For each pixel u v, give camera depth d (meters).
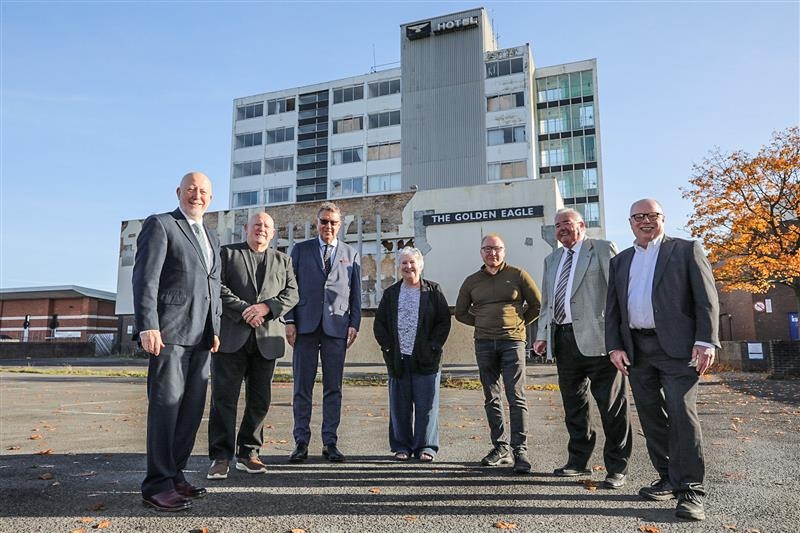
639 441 5.59
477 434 6.00
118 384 13.41
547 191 20.20
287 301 4.40
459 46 48.66
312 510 3.14
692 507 3.05
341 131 54.31
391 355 4.91
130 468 4.26
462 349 20.06
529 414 7.68
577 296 4.16
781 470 4.15
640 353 3.60
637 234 3.69
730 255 20.66
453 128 47.66
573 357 4.12
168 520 2.95
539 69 49.22
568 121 47.84
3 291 45.03
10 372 18.22
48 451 4.92
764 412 7.49
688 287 3.48
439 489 3.63
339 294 5.03
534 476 4.03
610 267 3.86
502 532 2.79
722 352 18.66
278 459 4.69
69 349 35.19
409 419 4.88
